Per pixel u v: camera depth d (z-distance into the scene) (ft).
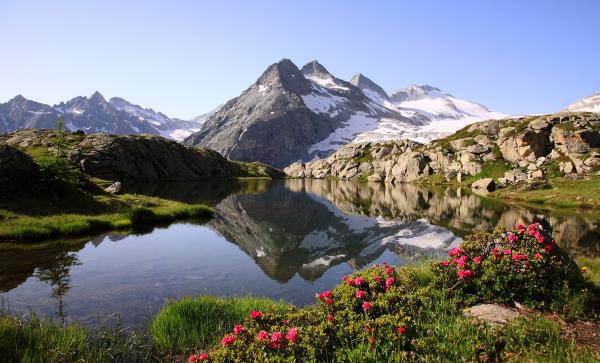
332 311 30.01
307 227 121.19
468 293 33.42
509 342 23.93
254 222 129.70
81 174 139.54
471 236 39.83
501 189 237.04
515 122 346.54
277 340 23.72
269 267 71.15
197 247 86.53
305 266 72.59
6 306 45.21
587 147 253.24
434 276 36.60
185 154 456.86
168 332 34.91
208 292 54.34
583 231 101.76
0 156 103.96
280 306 40.24
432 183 341.00
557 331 24.80
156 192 234.17
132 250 80.18
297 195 244.83
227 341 25.02
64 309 44.86
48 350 29.96
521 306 30.89
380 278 33.45
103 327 38.96
